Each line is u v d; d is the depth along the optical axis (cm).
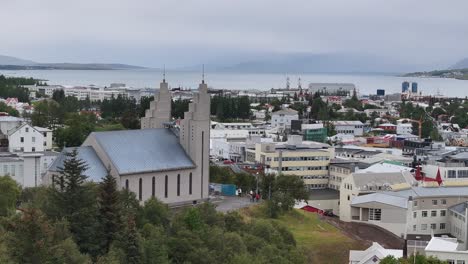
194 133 18675
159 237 12600
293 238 16638
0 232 10844
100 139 17275
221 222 15288
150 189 17638
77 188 12688
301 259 14900
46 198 12950
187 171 18550
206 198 19212
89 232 11919
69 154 14700
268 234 15550
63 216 12106
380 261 14325
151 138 18500
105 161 17062
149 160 17775
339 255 17675
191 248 12612
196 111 18688
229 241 13600
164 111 19825
